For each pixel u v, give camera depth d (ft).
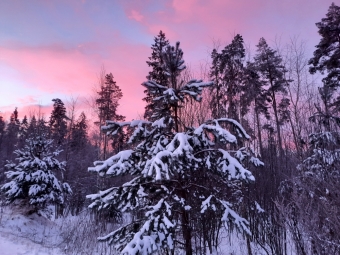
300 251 19.69
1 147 154.20
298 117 30.19
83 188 68.59
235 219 17.76
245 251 31.12
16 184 41.93
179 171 18.79
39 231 40.45
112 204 19.63
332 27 58.18
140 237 15.99
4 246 29.68
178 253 25.43
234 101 57.72
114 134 20.74
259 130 46.21
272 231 27.45
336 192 15.49
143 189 19.92
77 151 90.02
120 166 18.49
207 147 21.56
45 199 42.96
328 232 16.07
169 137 22.13
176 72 23.39
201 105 43.24
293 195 18.70
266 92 67.92
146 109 59.88
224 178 20.81
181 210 20.29
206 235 29.45
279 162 32.42
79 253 31.30
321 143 20.16
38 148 48.52
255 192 30.73
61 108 107.34
